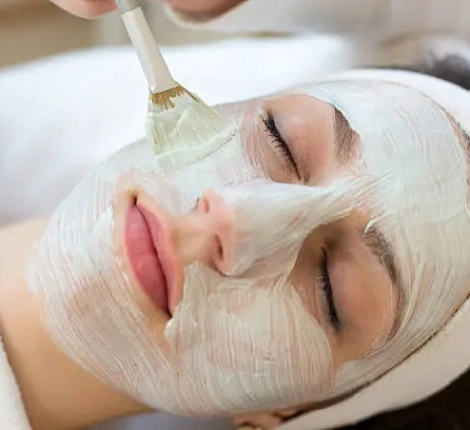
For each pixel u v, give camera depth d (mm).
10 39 2008
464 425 1214
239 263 923
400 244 979
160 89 932
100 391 1099
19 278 1101
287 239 938
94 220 985
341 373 1047
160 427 1332
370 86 1109
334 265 981
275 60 1540
